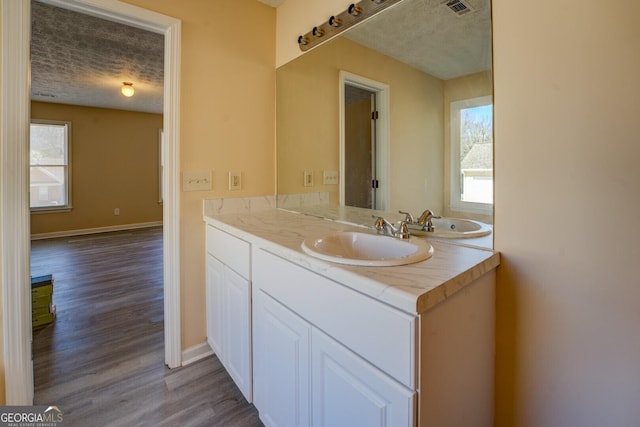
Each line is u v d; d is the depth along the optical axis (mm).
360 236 1361
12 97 1258
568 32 882
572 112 887
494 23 1045
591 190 867
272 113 2123
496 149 1056
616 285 840
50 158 5410
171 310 1770
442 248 1131
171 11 1670
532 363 1008
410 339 728
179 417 1418
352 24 1579
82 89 4480
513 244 1031
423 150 1318
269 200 2111
